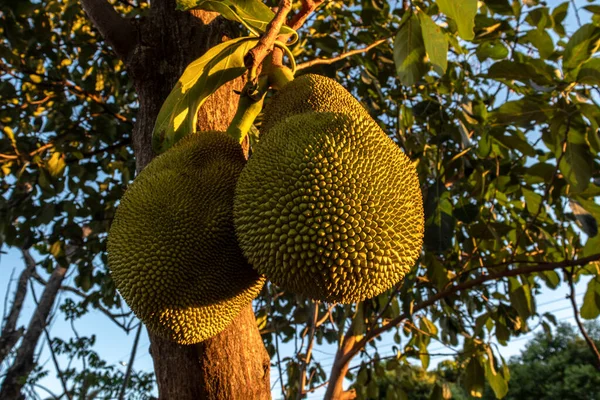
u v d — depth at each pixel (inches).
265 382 61.0
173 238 55.4
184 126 68.9
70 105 168.6
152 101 73.9
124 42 78.0
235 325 61.1
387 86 174.4
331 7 164.4
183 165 62.0
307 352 148.2
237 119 71.8
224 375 57.8
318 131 54.9
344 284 50.8
